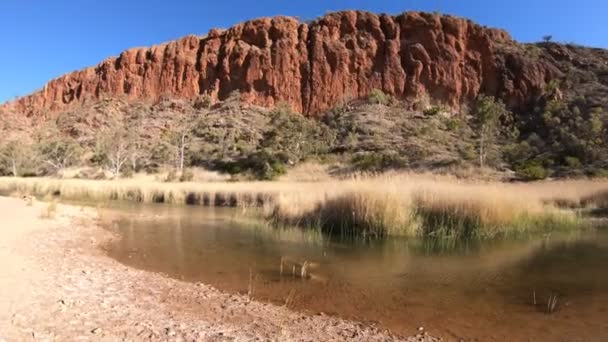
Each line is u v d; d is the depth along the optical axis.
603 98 61.03
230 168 44.38
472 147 46.62
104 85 92.56
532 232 10.98
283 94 82.00
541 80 73.31
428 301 5.47
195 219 13.69
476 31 82.00
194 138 60.75
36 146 55.94
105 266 6.98
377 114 65.81
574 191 16.94
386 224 10.24
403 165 40.72
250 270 7.01
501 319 4.85
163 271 6.91
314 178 38.12
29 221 11.48
